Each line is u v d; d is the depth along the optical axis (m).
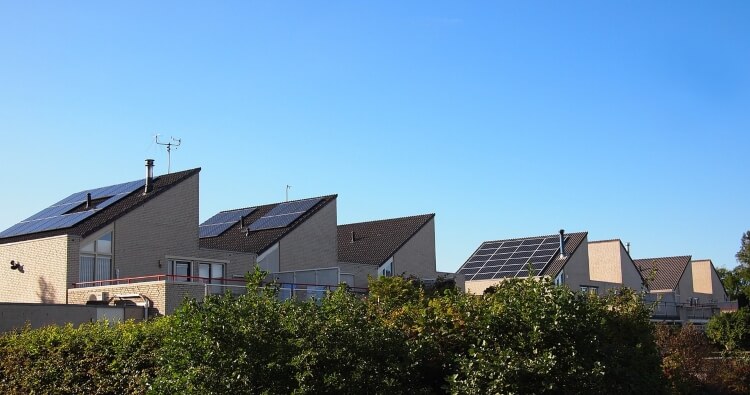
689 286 61.53
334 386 9.92
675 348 21.75
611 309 13.48
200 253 30.89
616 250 52.72
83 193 35.78
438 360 11.05
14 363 15.14
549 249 46.47
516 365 10.00
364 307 10.90
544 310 10.59
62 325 20.89
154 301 22.89
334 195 38.28
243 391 9.78
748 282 78.69
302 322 10.27
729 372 22.42
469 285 45.72
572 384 10.27
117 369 12.92
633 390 11.54
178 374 10.10
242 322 10.09
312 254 36.28
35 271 27.20
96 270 27.12
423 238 43.72
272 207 41.12
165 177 32.47
